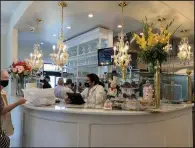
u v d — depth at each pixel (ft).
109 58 14.67
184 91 10.49
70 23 15.20
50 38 20.67
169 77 9.77
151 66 8.38
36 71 13.35
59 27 16.35
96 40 16.88
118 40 15.78
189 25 8.87
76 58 18.02
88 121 6.78
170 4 8.35
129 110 6.97
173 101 9.68
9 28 16.76
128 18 13.26
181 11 8.16
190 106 9.27
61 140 7.14
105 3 10.22
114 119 6.72
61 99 10.02
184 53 11.12
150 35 8.37
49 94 8.20
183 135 8.78
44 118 7.65
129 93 7.59
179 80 10.39
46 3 10.57
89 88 9.19
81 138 6.83
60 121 7.22
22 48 23.61
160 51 8.13
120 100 7.32
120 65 12.36
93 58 16.90
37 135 7.90
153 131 7.16
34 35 19.52
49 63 17.33
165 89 9.53
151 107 7.57
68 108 7.35
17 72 11.70
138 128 6.88
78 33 18.35
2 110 6.60
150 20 10.32
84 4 10.61
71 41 19.51
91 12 12.23
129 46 14.40
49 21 14.19
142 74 8.78
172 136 8.04
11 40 15.99
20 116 9.77
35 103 7.87
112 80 8.55
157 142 7.26
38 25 15.40
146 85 7.97
